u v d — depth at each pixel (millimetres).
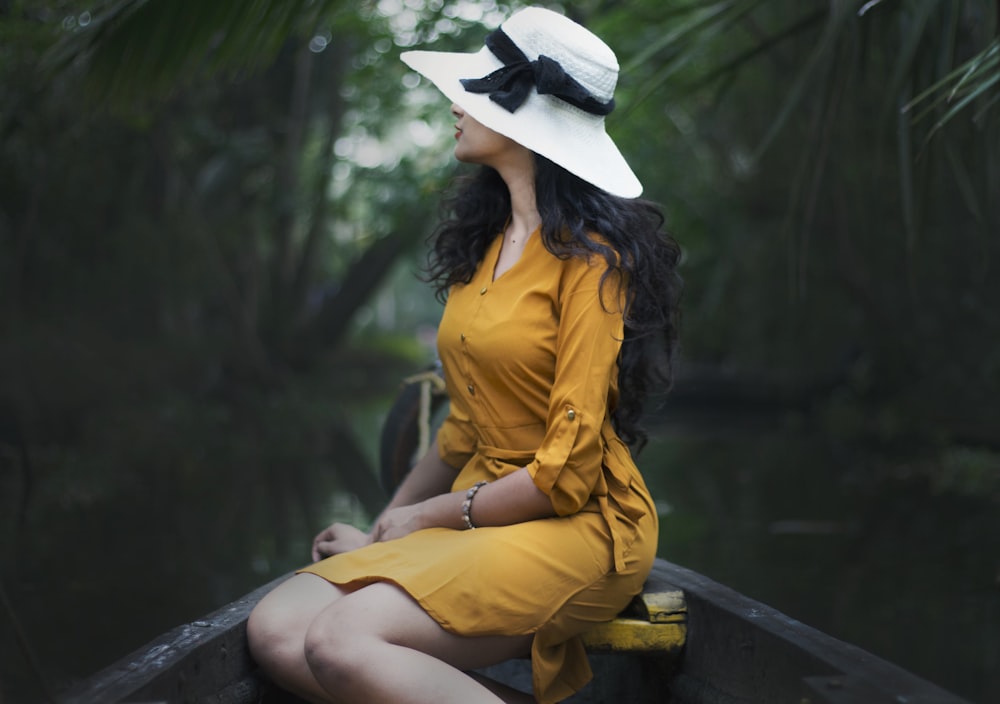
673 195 11672
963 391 10000
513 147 2125
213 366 13484
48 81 2984
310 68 14281
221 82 11070
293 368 16688
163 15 2688
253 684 2041
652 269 2078
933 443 8898
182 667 1809
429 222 12500
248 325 14367
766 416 11859
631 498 2094
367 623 1859
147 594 4129
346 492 6723
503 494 1996
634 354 2125
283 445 9406
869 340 11188
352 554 2039
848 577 4391
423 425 3305
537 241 2078
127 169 11555
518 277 2080
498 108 2092
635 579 2102
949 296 10078
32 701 2959
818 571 4504
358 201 15359
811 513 5898
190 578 4395
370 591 1906
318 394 14867
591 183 2070
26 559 4723
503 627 1929
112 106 2963
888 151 6953
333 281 21016
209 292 13898
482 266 2193
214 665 1928
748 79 9734
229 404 12805
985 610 3881
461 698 1827
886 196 8477
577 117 2113
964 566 4578
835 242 10359
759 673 1945
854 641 3527
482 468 2156
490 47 2176
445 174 8875
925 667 3252
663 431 10523
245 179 14523
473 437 2283
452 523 2055
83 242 11125
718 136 11875
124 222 11688
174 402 11289
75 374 10367
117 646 3477
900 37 4191
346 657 1835
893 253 9953
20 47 5402
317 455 8703
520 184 2139
